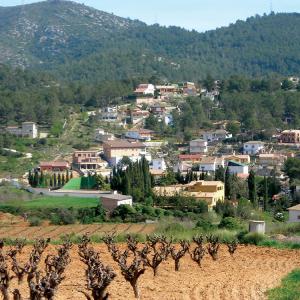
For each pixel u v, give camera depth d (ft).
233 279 183.21
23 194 560.20
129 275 149.79
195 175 613.93
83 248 222.69
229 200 517.96
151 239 256.32
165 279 184.14
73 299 145.59
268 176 615.98
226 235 299.17
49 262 190.90
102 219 431.02
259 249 272.31
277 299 150.61
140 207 460.14
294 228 325.62
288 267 217.56
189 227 347.15
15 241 268.62
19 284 165.68
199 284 171.42
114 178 566.77
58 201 512.22
